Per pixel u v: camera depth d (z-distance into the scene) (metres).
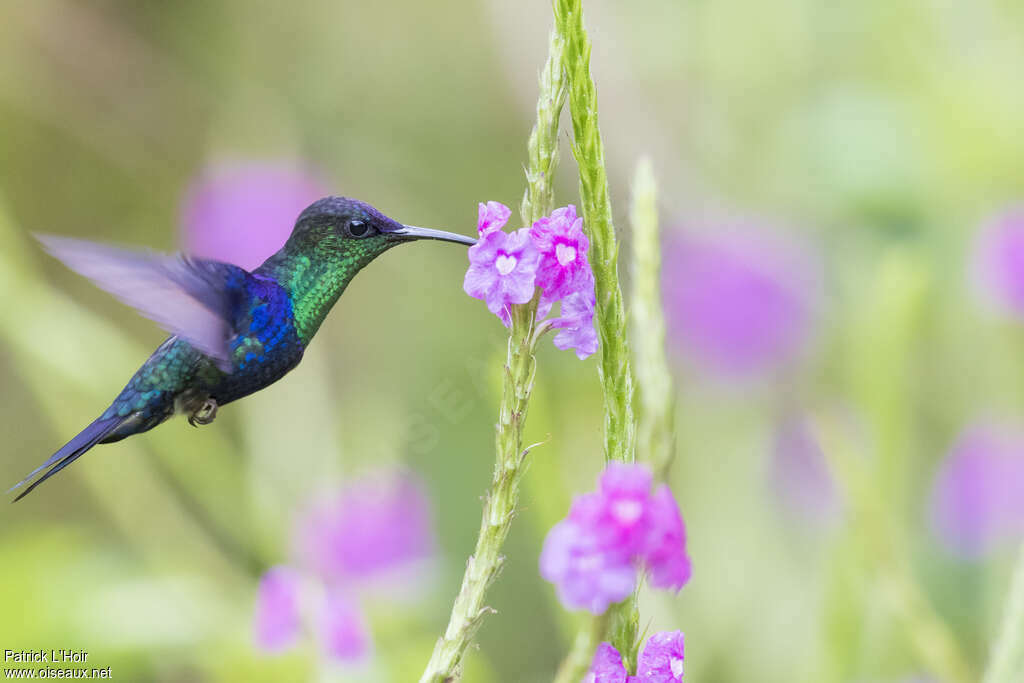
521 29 12.79
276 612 8.73
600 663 3.73
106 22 13.98
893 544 7.57
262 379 6.07
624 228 4.40
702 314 11.48
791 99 12.23
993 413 10.82
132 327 13.77
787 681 9.89
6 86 13.66
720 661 10.08
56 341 9.80
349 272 6.05
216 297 5.73
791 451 10.61
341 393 13.42
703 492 11.22
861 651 8.13
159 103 14.23
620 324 4.14
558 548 3.15
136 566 9.65
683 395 11.75
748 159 12.29
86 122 14.05
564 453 8.38
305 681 8.84
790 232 11.67
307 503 9.78
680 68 12.45
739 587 10.43
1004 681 5.26
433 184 14.54
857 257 11.38
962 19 11.46
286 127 12.93
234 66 14.34
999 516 10.25
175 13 14.34
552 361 9.47
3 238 9.94
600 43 11.62
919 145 10.94
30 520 13.05
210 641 9.27
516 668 11.27
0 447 13.34
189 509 11.80
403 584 9.70
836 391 11.27
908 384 10.87
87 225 14.34
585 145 4.13
